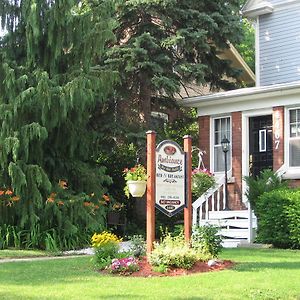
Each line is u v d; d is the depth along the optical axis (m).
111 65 18.27
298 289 7.89
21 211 15.13
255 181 15.71
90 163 18.55
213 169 18.59
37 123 14.85
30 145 15.66
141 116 19.38
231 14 20.22
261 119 17.83
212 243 10.49
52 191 15.71
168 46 18.55
